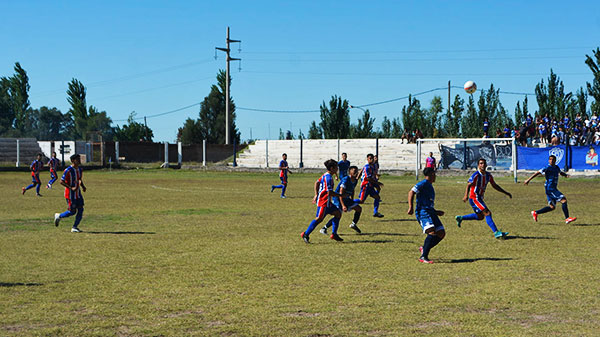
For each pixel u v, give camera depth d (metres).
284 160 24.19
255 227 14.06
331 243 11.48
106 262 9.45
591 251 10.37
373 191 15.98
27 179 39.75
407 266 9.04
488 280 7.99
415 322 6.04
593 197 22.75
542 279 8.03
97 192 26.95
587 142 42.09
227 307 6.66
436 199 22.20
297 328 5.86
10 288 7.61
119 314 6.39
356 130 64.38
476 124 57.41
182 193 26.34
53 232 13.20
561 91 49.00
